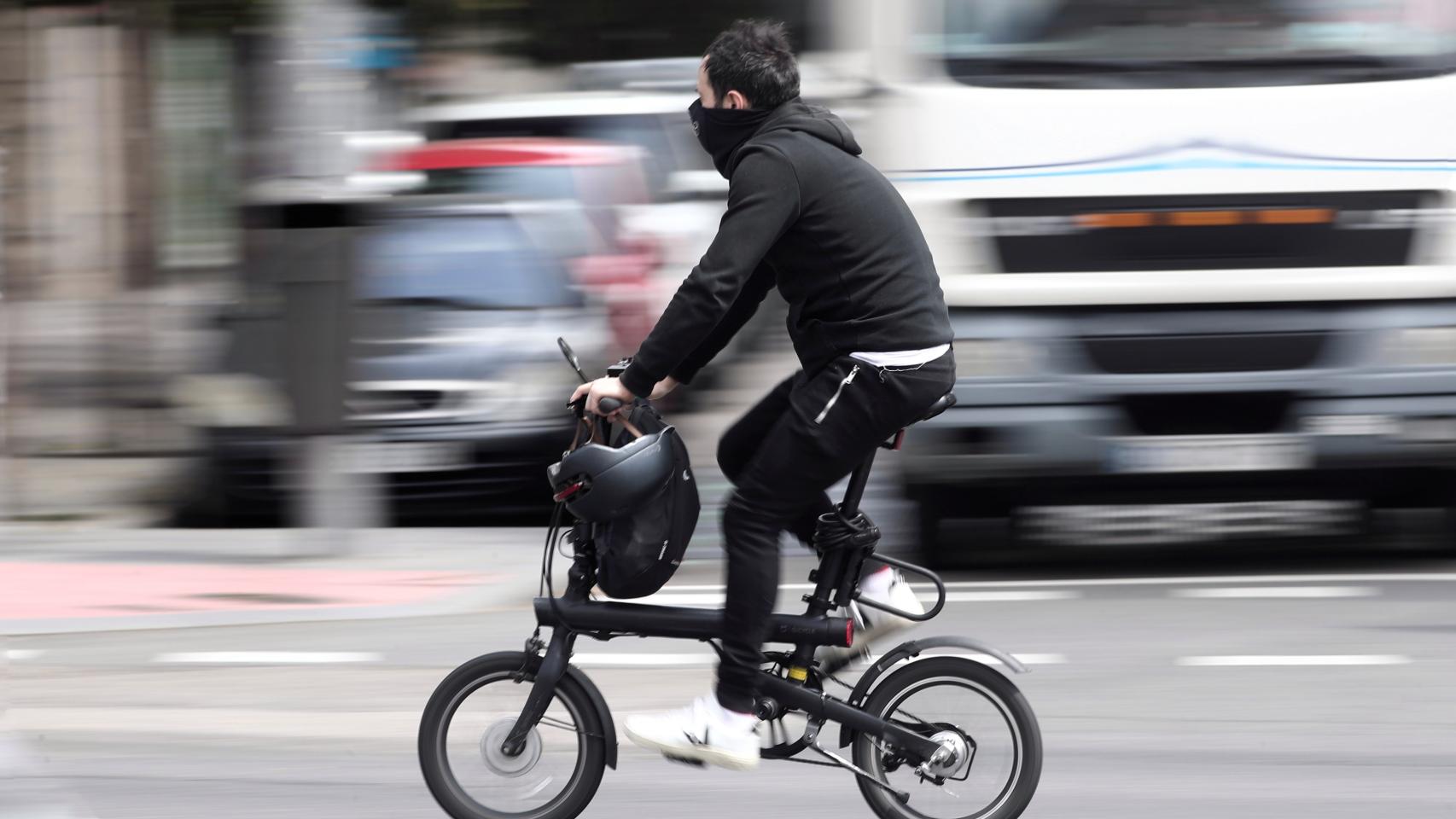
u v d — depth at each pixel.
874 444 17.05
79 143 50.72
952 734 17.67
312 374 31.97
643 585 17.38
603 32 51.81
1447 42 29.39
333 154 31.70
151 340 47.19
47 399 46.25
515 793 17.91
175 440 44.09
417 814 19.27
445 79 51.62
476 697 17.95
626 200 41.00
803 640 17.44
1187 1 29.39
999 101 29.56
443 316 35.56
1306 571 31.62
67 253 49.47
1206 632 27.14
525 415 34.72
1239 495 31.45
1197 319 29.73
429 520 36.53
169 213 52.31
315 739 22.02
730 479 18.45
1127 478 30.20
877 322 16.72
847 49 30.30
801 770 20.61
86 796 19.94
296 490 35.50
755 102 16.86
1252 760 20.98
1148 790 19.95
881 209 16.81
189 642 27.08
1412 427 29.69
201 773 20.73
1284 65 29.42
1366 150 29.42
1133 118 29.47
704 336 16.69
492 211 37.91
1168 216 29.50
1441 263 29.55
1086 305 29.73
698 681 24.23
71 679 24.88
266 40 45.34
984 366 29.83
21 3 48.41
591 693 17.73
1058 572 31.91
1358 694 23.69
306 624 28.17
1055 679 24.58
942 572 32.12
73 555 32.91
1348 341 29.72
